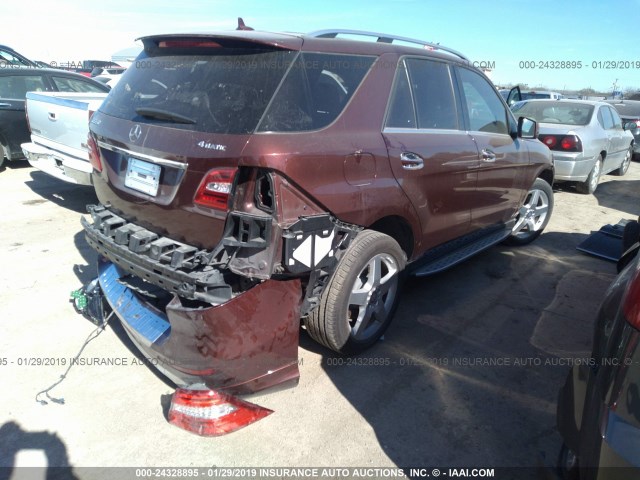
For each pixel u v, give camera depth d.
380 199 2.92
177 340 2.32
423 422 2.70
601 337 1.88
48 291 3.93
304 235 2.46
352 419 2.70
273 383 2.56
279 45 2.55
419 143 3.24
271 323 2.44
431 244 3.70
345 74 2.85
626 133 9.98
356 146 2.74
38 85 7.82
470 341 3.51
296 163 2.39
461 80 3.88
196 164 2.38
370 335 3.26
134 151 2.68
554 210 7.25
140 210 2.73
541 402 2.90
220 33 2.67
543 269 4.87
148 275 2.48
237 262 2.37
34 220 5.55
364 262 2.92
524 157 4.62
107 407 2.72
